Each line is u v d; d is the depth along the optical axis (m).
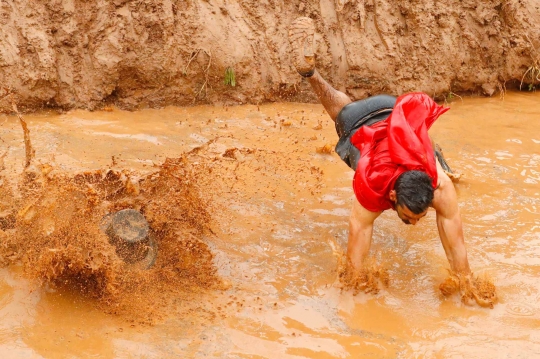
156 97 8.05
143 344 4.39
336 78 8.58
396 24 8.77
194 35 8.15
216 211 5.98
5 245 5.04
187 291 4.96
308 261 5.44
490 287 4.98
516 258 5.52
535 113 8.54
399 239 5.81
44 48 7.64
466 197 6.43
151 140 7.19
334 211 6.19
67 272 4.80
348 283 5.06
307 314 4.81
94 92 7.83
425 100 4.98
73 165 6.41
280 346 4.47
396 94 8.67
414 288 5.16
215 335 4.53
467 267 5.01
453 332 4.67
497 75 9.08
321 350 4.45
